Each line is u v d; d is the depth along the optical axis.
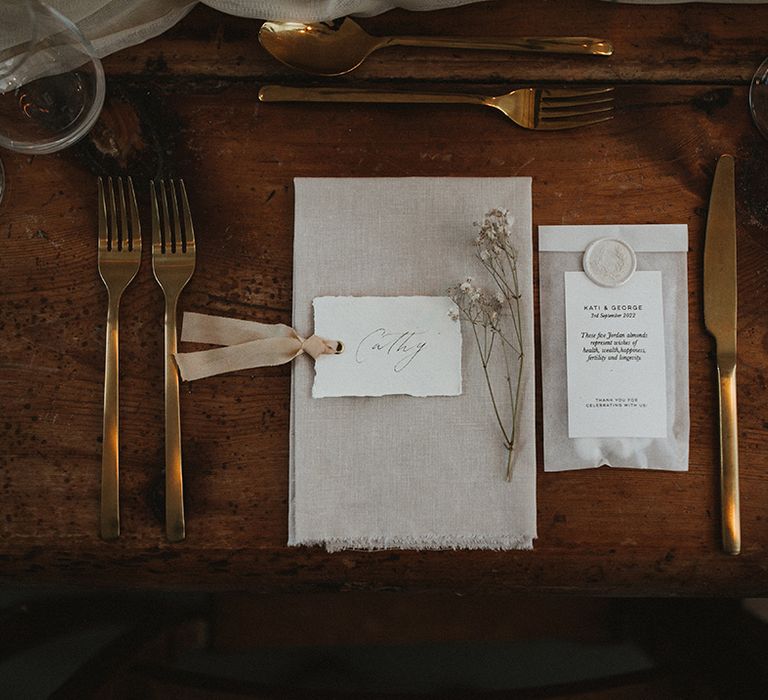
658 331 0.74
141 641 0.87
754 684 0.75
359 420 0.73
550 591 0.73
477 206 0.74
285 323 0.74
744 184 0.75
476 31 0.77
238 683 0.79
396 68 0.77
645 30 0.77
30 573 0.73
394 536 0.72
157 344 0.74
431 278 0.74
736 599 0.90
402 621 0.99
